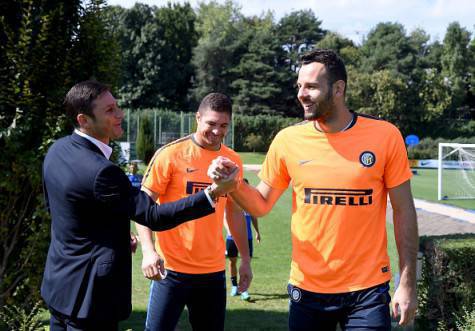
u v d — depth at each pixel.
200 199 2.73
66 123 4.42
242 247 4.09
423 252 4.91
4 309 4.47
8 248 4.58
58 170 2.76
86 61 4.83
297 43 67.50
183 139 3.88
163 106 57.31
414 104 55.19
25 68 4.41
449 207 17.98
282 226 13.23
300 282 3.00
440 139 51.12
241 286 4.09
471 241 4.69
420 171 36.84
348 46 64.88
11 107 4.50
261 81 57.28
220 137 3.75
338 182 2.90
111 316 2.70
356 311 2.87
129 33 56.84
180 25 61.62
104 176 2.64
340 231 2.89
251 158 46.03
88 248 2.70
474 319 4.15
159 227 2.73
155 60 56.94
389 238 11.23
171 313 3.71
